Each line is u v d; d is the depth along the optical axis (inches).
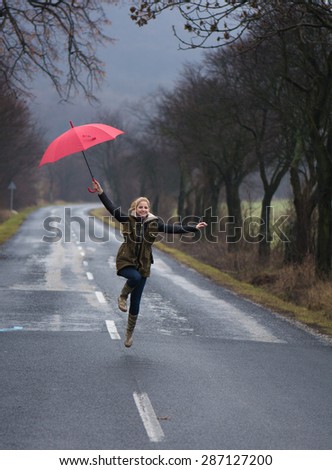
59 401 952.9
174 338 1498.5
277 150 3248.0
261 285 2706.7
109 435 817.5
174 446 790.5
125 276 1218.6
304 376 1173.1
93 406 933.8
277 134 3196.4
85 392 1006.4
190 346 1409.9
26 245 4207.7
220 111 3622.0
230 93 3558.1
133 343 1407.5
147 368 1179.9
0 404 928.9
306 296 2214.6
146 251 1220.5
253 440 818.2
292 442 815.7
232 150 3966.5
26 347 1320.1
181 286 2551.7
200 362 1250.6
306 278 2437.3
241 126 3331.7
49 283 2432.3
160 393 1015.6
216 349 1390.3
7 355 1244.5
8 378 1077.1
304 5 1915.6
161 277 2832.2
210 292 2406.5
